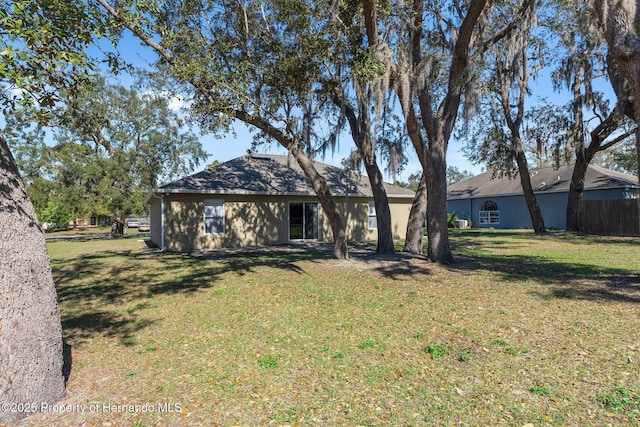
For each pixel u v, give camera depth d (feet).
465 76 31.60
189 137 79.25
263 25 28.84
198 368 12.65
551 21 41.91
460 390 10.74
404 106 28.27
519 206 87.71
